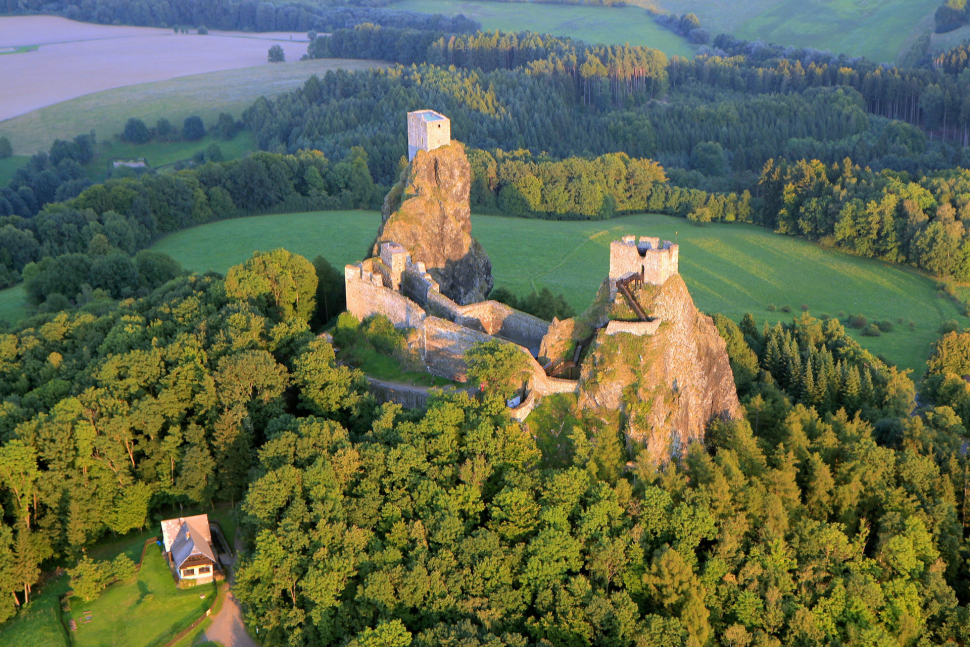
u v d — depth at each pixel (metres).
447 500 123.44
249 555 121.94
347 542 117.94
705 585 121.81
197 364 147.75
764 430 157.00
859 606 122.56
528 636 114.25
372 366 156.38
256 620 116.12
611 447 132.62
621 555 120.44
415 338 154.75
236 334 153.00
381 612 113.38
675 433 137.62
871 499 141.12
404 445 129.12
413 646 109.00
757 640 115.19
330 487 123.62
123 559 124.25
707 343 145.50
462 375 150.75
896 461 147.75
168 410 142.00
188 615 119.06
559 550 118.69
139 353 149.38
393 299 157.75
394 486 128.12
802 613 118.62
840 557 130.00
